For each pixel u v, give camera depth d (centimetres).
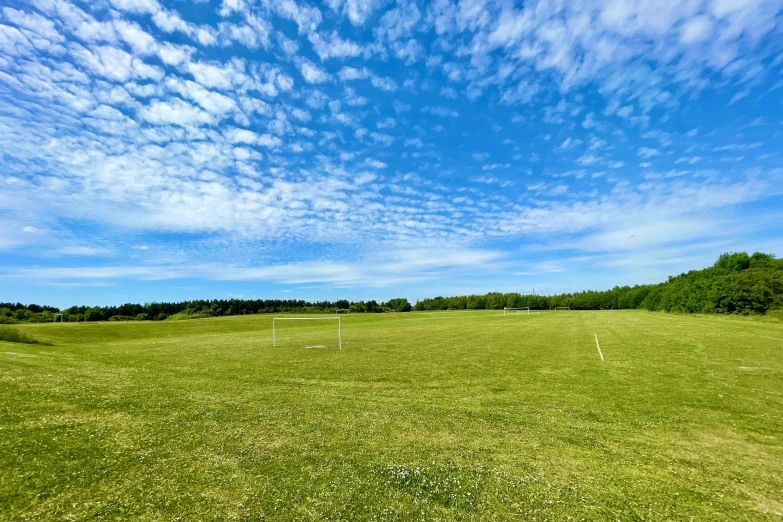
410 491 612
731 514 553
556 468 711
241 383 1548
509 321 6712
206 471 685
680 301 7400
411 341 3469
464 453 781
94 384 1384
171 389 1372
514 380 1614
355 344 3288
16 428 865
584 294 16038
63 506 560
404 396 1324
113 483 634
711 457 776
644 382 1536
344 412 1095
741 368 1797
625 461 750
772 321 4897
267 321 7862
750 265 7300
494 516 539
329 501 578
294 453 774
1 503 561
